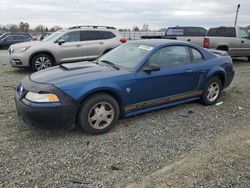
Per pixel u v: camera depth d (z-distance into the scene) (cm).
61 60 1093
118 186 335
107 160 392
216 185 338
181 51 589
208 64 625
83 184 337
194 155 410
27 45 1062
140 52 549
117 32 1211
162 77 541
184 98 598
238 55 1431
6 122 520
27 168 368
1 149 417
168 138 468
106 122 484
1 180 341
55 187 330
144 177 353
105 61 572
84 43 1122
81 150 418
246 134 489
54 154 405
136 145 439
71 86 444
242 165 383
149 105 541
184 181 345
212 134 488
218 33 1444
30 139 452
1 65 1313
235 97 724
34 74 515
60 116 436
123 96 495
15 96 483
